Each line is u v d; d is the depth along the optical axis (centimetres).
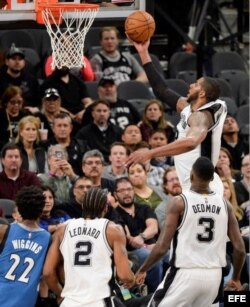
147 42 1703
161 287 1623
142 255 1969
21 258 1599
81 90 2609
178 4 3231
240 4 3291
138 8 1786
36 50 2875
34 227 1612
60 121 2300
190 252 1603
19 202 1602
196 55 2978
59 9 1745
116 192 2055
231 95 2834
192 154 1641
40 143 2291
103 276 1564
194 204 1603
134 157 1530
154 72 1700
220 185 1666
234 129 2517
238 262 1642
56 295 1653
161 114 2459
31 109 2434
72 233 1576
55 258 1587
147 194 2152
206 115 1592
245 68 3045
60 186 2130
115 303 1576
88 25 1756
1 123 2392
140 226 2048
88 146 2375
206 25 3195
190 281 1602
